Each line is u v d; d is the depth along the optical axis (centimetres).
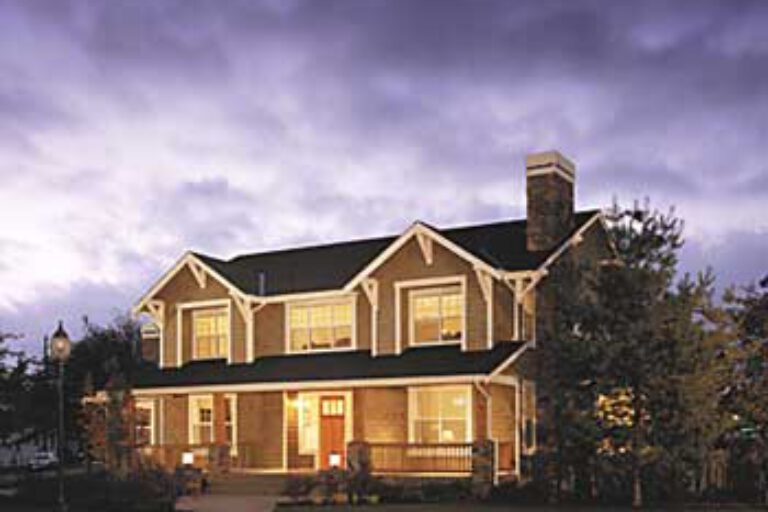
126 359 5247
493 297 3008
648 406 2400
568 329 2539
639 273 2448
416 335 3152
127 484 2705
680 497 2550
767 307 2723
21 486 2939
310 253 3809
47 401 4181
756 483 2581
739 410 2614
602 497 2578
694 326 2409
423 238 3139
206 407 3516
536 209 3114
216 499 2845
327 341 3403
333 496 2702
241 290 3522
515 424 2952
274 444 3359
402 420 3088
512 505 2505
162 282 3716
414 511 2369
